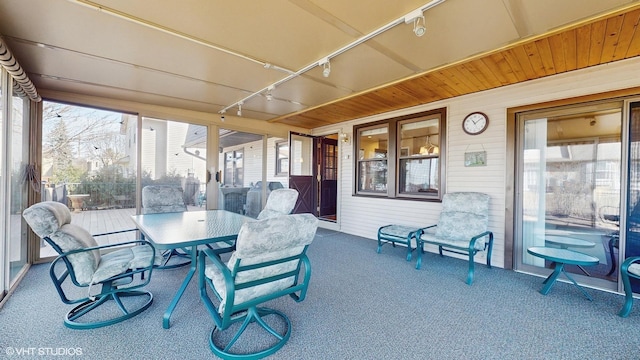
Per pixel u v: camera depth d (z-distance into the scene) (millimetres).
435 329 2145
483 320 2285
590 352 1879
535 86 3379
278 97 4223
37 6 1948
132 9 1999
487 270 3525
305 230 1787
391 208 5004
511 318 2320
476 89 3773
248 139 5844
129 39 2443
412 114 4695
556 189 3312
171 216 3324
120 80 3434
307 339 1992
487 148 3793
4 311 2326
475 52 2680
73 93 3904
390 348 1901
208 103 4539
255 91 3912
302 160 6766
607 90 2906
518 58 2820
